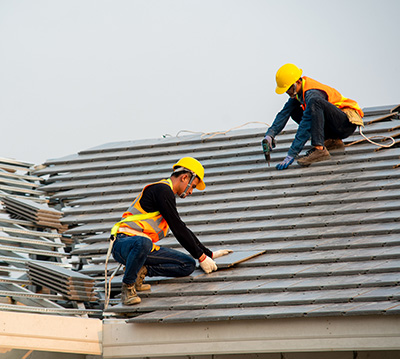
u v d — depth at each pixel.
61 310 11.28
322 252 11.48
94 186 15.73
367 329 9.46
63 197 15.57
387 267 10.46
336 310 9.41
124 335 10.55
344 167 14.17
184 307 10.40
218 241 12.61
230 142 16.62
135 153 16.98
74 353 11.27
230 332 10.06
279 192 13.81
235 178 14.68
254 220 13.12
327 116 14.34
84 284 11.75
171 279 11.46
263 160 15.27
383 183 13.32
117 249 10.93
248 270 11.32
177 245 12.82
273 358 10.89
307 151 14.68
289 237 12.19
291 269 11.05
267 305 10.02
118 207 14.66
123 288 10.84
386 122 16.05
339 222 12.27
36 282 12.34
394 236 11.52
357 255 11.06
